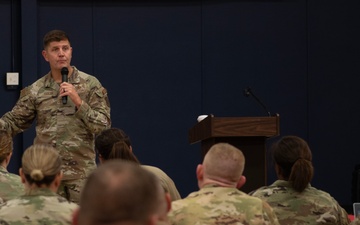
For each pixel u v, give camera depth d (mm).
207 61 14391
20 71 13945
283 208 5895
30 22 13781
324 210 5895
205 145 8141
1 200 6031
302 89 14422
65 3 14117
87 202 2092
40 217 4789
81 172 8070
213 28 14367
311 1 14414
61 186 8047
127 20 14273
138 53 14297
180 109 14375
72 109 8078
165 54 14359
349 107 14461
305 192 5957
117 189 2078
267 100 14375
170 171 14352
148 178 2133
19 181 6203
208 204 4922
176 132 14367
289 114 14383
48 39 8117
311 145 14414
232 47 14383
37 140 8164
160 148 14320
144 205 2086
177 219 4883
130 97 14273
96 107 8109
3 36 13914
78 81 8172
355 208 7336
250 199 4961
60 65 8086
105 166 2180
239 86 14367
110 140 6629
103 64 14219
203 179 5148
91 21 14188
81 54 14164
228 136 7523
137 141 14281
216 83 14359
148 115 14305
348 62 14469
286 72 14406
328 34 14469
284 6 14406
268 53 14383
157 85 14328
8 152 6230
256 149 7730
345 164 14422
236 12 14367
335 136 14430
